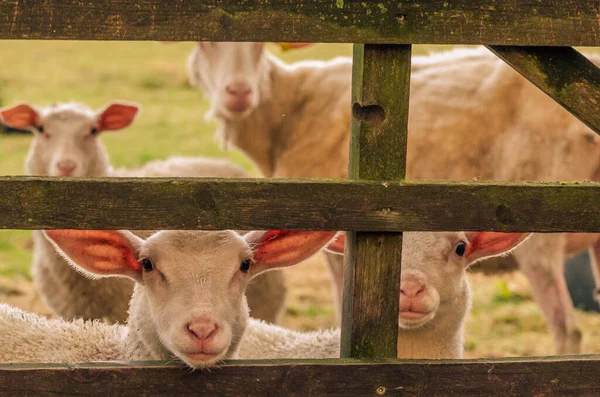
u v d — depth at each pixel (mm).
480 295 12734
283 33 4184
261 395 4422
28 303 11750
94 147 10906
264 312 9766
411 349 6199
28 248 14797
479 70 9289
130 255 5148
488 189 4348
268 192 4250
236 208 4246
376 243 4418
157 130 22875
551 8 4281
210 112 10164
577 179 8945
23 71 29250
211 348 4410
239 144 10078
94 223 4184
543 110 8953
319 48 28672
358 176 4371
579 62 4375
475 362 4477
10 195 4117
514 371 4492
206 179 4230
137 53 33781
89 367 4324
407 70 4328
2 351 6051
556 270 8992
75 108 11031
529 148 9008
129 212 4195
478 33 4270
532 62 4375
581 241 9234
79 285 9266
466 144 9164
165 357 5176
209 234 5031
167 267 4918
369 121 4348
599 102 4406
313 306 12383
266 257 5168
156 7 4113
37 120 10852
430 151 9203
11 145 21406
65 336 6203
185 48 35281
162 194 4199
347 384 4430
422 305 5684
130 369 4359
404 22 4230
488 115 9125
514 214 4375
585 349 10461
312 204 4281
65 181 4145
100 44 35469
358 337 4500
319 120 9812
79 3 4078
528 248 8984
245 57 9703
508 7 4270
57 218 4164
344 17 4203
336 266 9375
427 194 4332
